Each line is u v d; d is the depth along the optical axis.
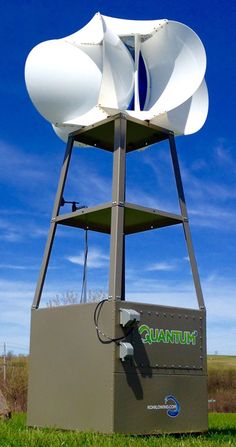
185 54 6.23
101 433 5.14
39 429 5.43
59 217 6.23
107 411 5.13
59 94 5.98
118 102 6.01
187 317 5.84
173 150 6.35
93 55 6.07
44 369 5.82
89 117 6.21
